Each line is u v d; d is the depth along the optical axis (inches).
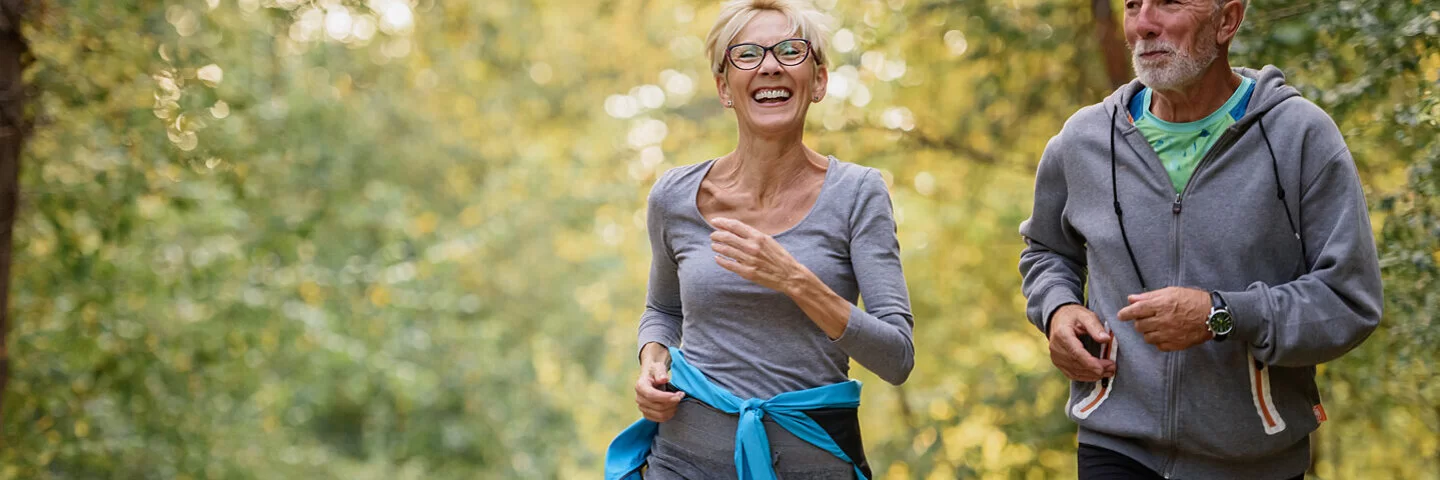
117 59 346.9
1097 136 160.1
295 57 605.0
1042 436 370.0
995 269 434.6
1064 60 374.0
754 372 163.3
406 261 770.2
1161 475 155.4
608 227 770.8
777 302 162.1
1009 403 382.0
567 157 819.4
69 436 395.5
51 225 372.8
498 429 842.8
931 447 394.0
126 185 370.0
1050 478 375.6
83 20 331.9
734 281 163.5
